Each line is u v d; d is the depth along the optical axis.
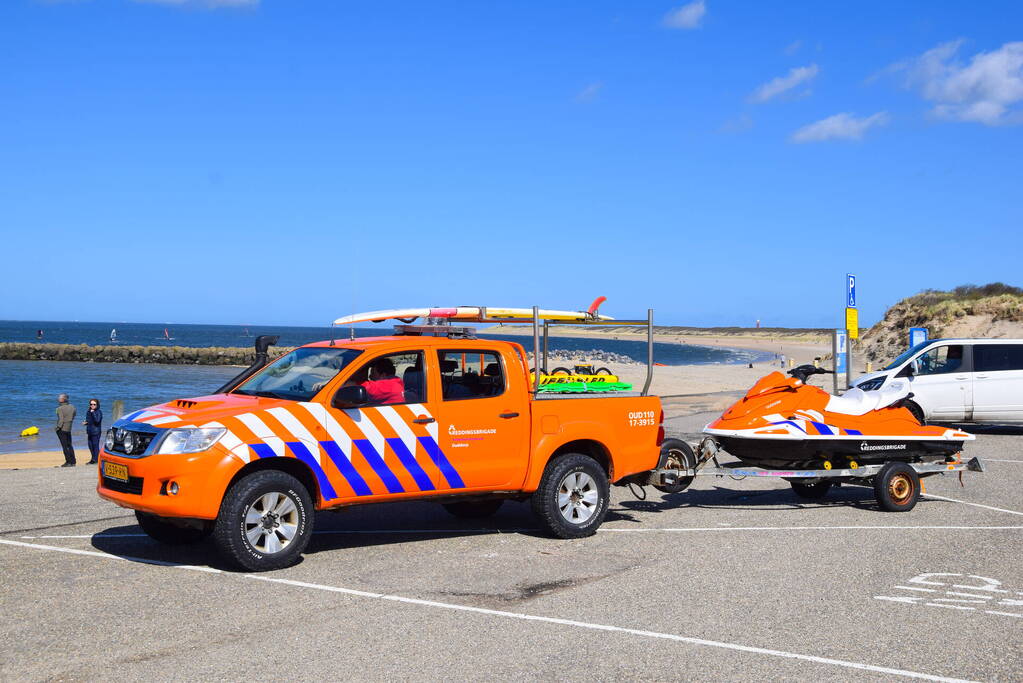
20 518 9.23
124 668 4.86
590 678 4.78
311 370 7.84
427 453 7.76
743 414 9.79
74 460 17.84
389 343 7.85
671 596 6.43
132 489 6.96
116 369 70.69
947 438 10.27
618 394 9.06
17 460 19.19
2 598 6.21
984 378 17.83
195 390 45.09
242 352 85.06
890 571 7.23
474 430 8.00
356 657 5.07
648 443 9.10
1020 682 4.80
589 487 8.60
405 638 5.42
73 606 6.03
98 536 8.32
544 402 8.42
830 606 6.21
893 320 50.78
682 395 30.95
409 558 7.59
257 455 6.95
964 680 4.82
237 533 6.82
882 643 5.43
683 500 10.84
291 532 7.13
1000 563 7.53
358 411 7.50
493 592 6.50
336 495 7.36
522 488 8.28
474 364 8.20
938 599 6.41
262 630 5.55
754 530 8.93
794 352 105.25
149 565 7.20
